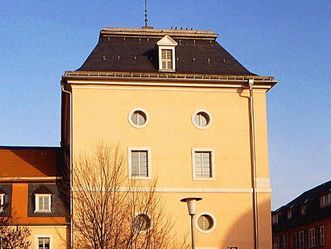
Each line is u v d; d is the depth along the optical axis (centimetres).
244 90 4569
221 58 4741
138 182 4306
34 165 4606
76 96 4375
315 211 6638
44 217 4303
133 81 4425
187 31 4822
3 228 3797
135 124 4409
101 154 4234
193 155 4428
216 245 4328
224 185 4419
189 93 4503
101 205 3753
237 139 4500
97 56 4584
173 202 4338
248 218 4394
